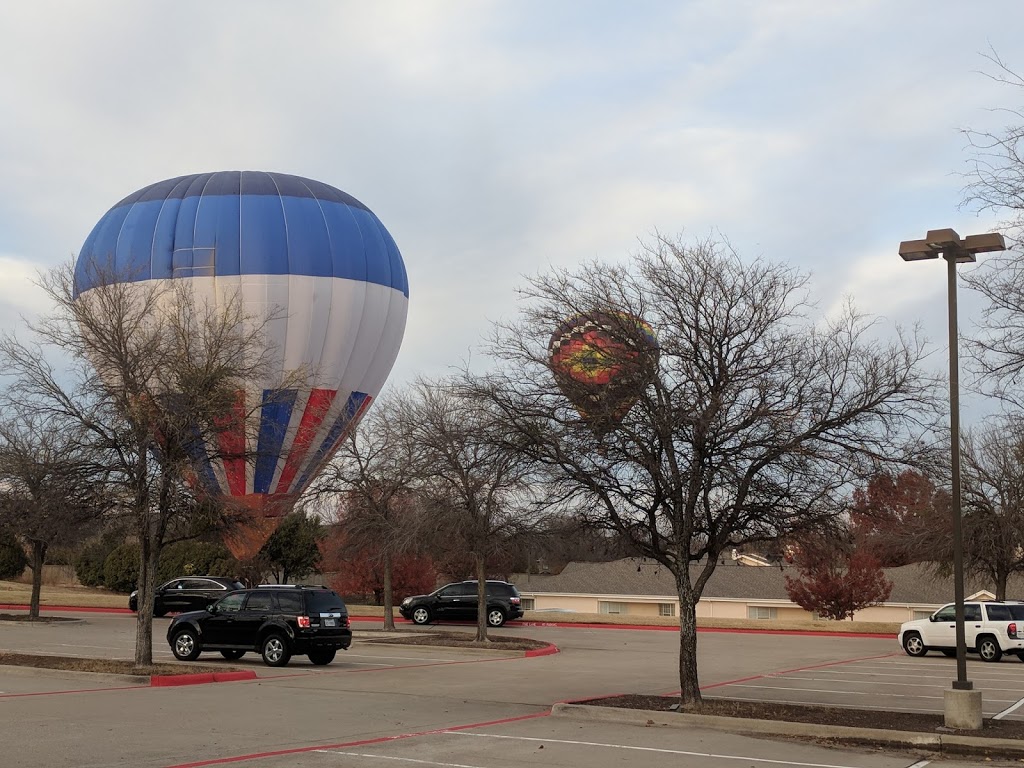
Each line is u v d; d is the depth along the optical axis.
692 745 14.36
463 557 48.25
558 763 12.66
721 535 17.47
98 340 22.56
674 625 45.41
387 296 48.31
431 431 31.77
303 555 61.22
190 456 22.78
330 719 16.31
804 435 16.56
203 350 24.14
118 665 22.78
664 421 16.78
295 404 38.28
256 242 44.72
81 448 22.27
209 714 16.45
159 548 22.86
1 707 16.78
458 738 14.66
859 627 42.91
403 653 30.39
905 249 16.19
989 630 30.33
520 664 27.64
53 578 70.19
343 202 48.25
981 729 15.16
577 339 17.56
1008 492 37.06
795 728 15.48
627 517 18.25
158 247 44.75
